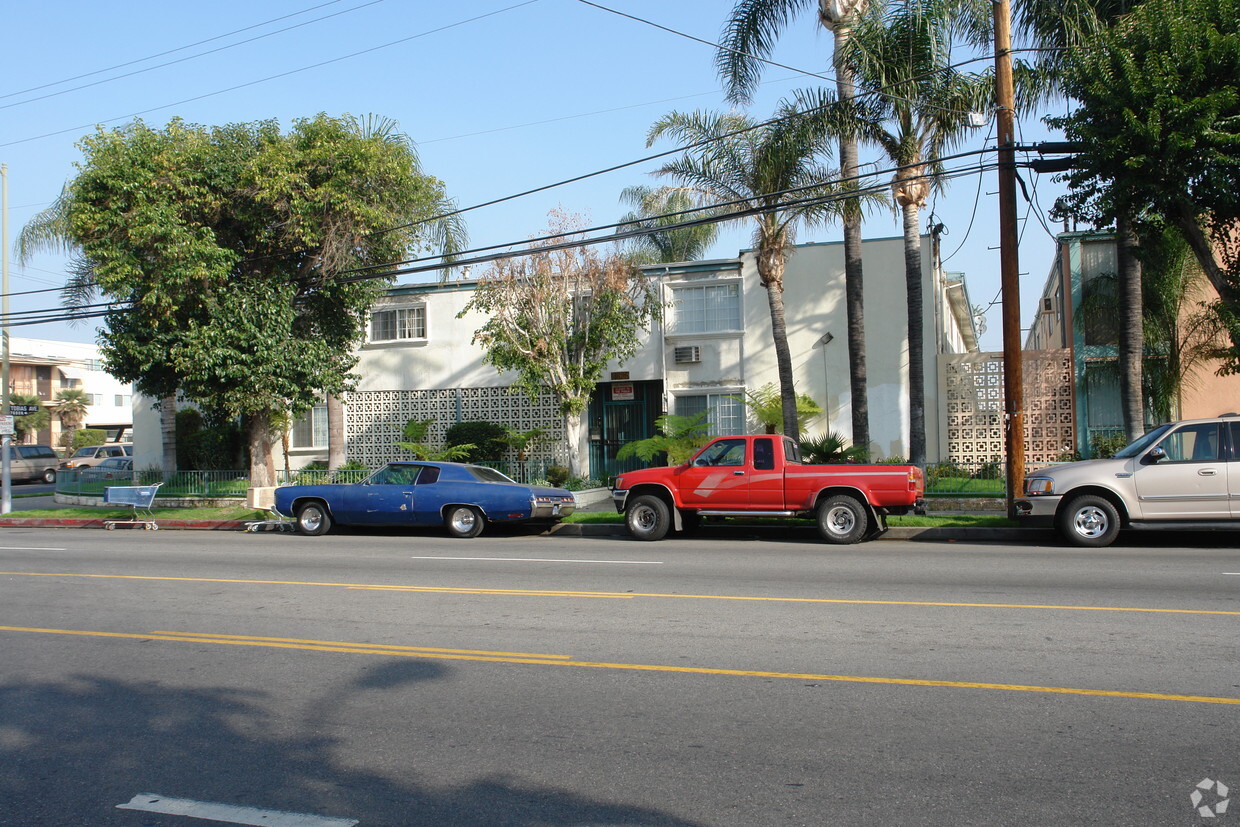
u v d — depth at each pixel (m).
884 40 17.78
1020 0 18.08
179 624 9.12
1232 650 7.19
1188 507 13.49
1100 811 4.41
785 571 11.74
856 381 20.14
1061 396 21.00
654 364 23.95
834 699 6.20
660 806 4.59
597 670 7.06
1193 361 19.47
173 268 18.61
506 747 5.47
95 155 18.73
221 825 4.54
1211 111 13.02
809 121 18.72
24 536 19.56
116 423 68.44
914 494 14.95
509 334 21.27
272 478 22.64
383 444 26.66
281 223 19.81
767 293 22.44
